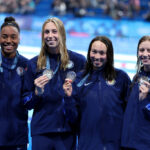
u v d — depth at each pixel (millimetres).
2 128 11336
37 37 41875
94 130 11125
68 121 11750
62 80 11836
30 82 11820
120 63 31531
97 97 11266
